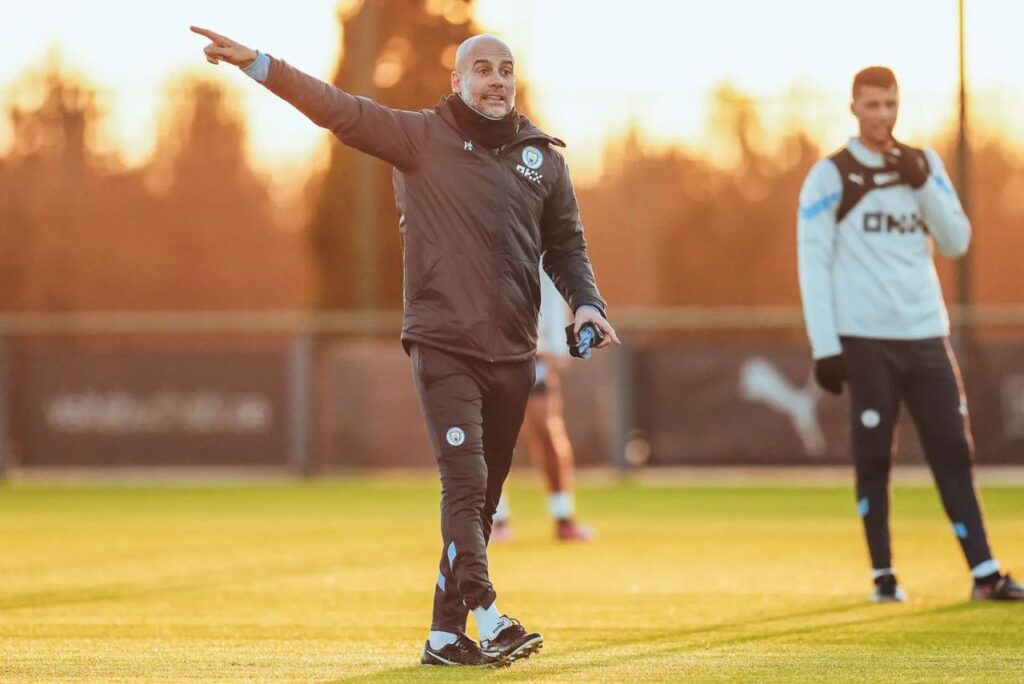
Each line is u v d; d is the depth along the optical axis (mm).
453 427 17250
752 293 126375
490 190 17422
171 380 58938
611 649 18766
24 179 114188
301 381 59062
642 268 113562
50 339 100812
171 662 17812
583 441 58094
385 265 120125
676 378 57406
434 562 30781
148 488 56062
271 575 28375
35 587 26484
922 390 23906
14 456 59344
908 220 23734
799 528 38688
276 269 117125
